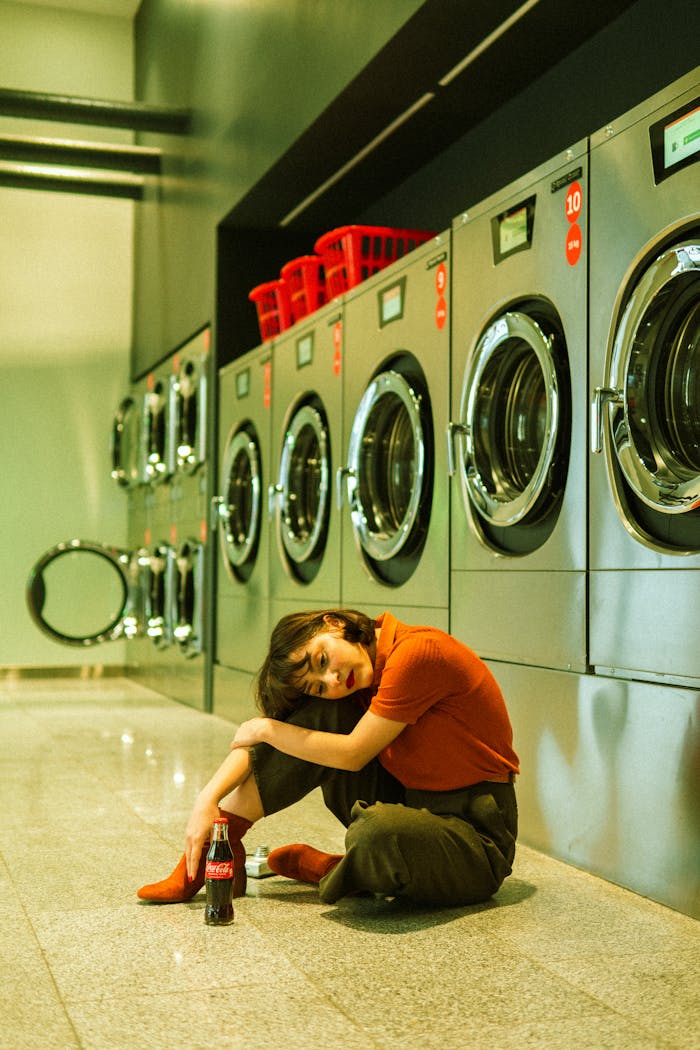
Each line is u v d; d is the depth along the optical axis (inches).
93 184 279.3
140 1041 59.6
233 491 210.2
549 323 104.8
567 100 140.1
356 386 150.9
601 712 93.8
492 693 87.7
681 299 86.5
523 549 108.7
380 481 146.9
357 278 158.9
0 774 146.3
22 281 290.4
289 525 175.5
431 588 126.1
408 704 83.0
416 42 134.9
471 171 165.3
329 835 111.3
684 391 87.8
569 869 97.3
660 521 88.1
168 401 250.8
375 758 88.9
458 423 116.0
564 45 136.9
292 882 94.9
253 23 189.0
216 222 213.8
